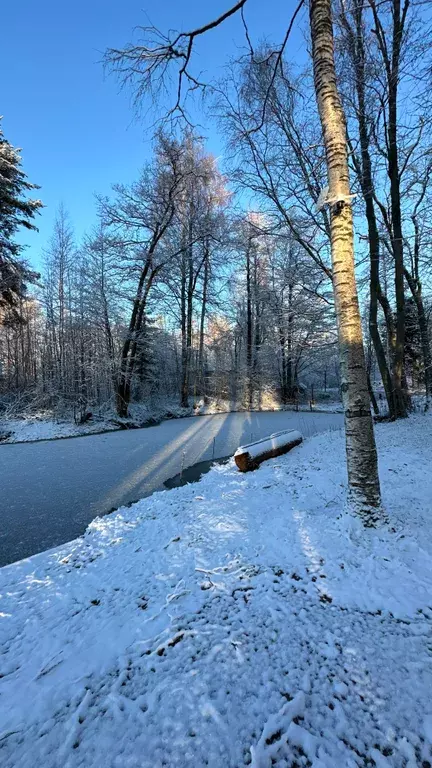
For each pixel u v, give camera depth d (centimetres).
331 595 231
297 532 319
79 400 1467
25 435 1234
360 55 718
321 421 1510
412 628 197
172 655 187
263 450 664
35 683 176
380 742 135
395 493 411
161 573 278
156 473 743
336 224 305
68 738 144
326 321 1087
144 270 1487
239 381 2320
